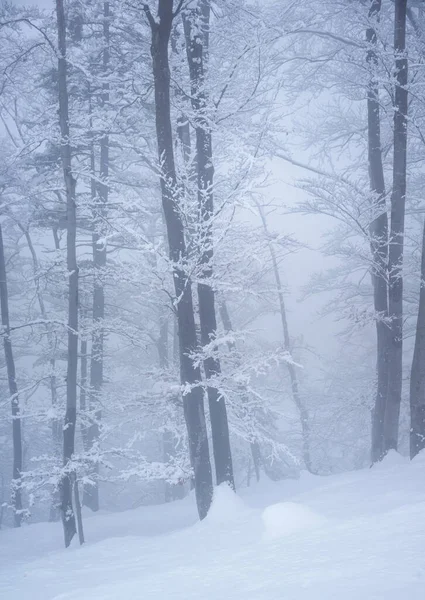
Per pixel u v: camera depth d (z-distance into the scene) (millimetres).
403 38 13281
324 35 15500
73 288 13117
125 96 12656
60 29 13211
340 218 13977
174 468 10430
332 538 4641
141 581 4656
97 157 19812
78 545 11820
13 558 11172
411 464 9812
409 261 13805
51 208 17734
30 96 18828
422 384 12148
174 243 9883
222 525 7719
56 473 12141
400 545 3867
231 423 11891
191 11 10938
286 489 13203
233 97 11188
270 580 3643
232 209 9859
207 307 10492
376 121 15258
